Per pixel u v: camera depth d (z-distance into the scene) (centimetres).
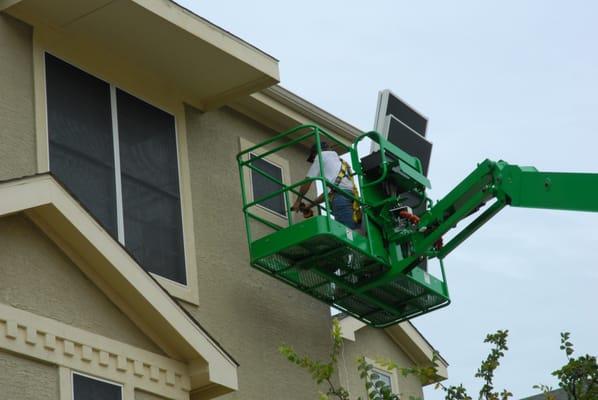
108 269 1513
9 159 1609
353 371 2186
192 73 1897
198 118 1958
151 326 1565
